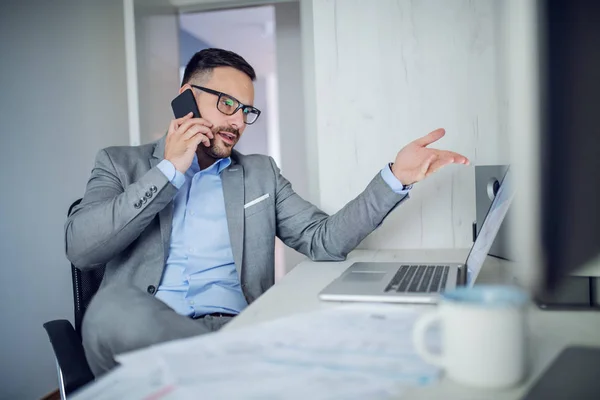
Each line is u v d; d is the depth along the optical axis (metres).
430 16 1.54
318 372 0.50
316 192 2.68
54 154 2.23
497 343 0.46
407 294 0.81
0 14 1.94
